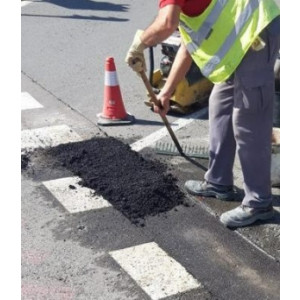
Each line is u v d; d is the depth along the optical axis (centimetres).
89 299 387
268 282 401
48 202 490
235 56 419
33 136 595
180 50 481
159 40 431
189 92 637
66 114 649
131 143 584
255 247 435
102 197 493
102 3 1079
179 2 409
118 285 399
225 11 421
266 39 418
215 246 437
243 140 440
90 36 904
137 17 1000
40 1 1092
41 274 410
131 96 695
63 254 430
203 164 545
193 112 654
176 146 556
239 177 525
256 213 454
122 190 500
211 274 409
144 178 517
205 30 425
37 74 759
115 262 420
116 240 443
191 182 499
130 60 451
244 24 418
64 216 472
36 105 670
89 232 453
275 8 424
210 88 659
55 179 521
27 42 878
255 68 421
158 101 498
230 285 399
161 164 543
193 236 448
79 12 1025
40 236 450
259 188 449
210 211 476
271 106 436
